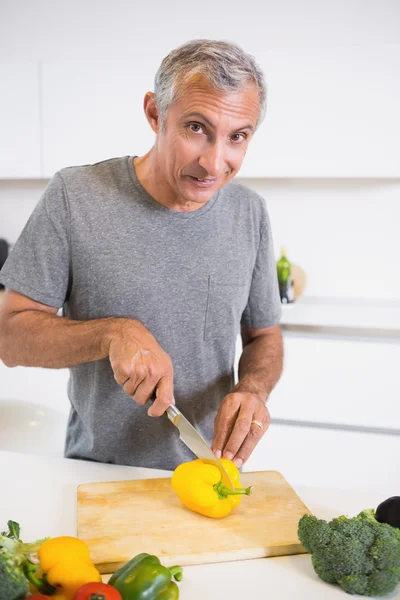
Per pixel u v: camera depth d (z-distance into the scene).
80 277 1.23
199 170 1.02
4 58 2.96
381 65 2.41
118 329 1.06
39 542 0.81
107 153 2.63
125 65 2.54
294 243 2.95
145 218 1.22
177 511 1.00
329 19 2.69
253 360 1.37
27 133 2.67
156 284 1.23
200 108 0.96
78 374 1.29
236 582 0.83
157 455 1.28
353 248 2.90
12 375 2.61
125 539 0.91
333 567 0.80
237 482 1.02
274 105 2.49
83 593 0.68
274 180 2.91
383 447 2.38
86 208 1.21
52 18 2.89
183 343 1.28
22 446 1.72
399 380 2.38
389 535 0.81
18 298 1.22
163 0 2.79
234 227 1.31
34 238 1.21
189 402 1.30
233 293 1.30
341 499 1.08
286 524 0.96
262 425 1.13
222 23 2.77
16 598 0.69
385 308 2.72
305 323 2.42
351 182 2.85
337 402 2.43
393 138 2.45
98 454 1.28
